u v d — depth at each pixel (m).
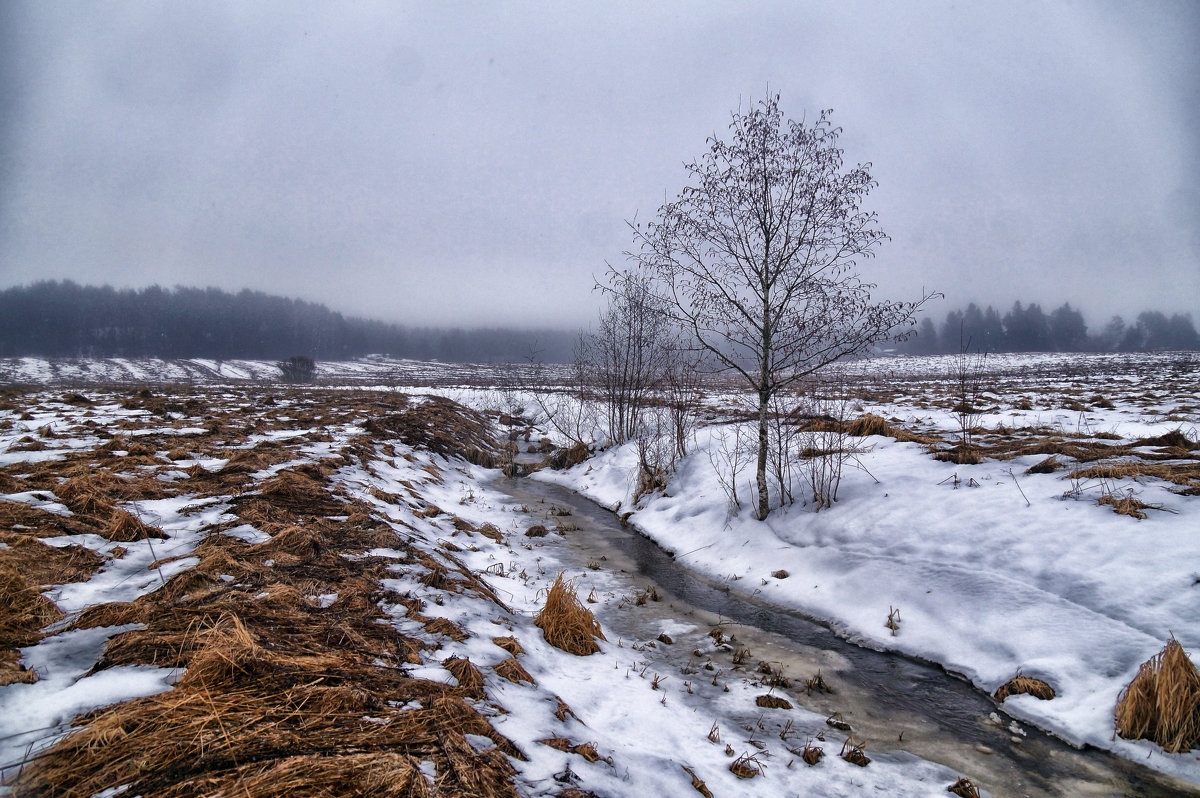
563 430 22.59
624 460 15.74
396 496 10.22
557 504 14.05
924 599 6.78
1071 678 5.16
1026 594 6.18
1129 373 40.62
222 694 3.31
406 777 2.77
